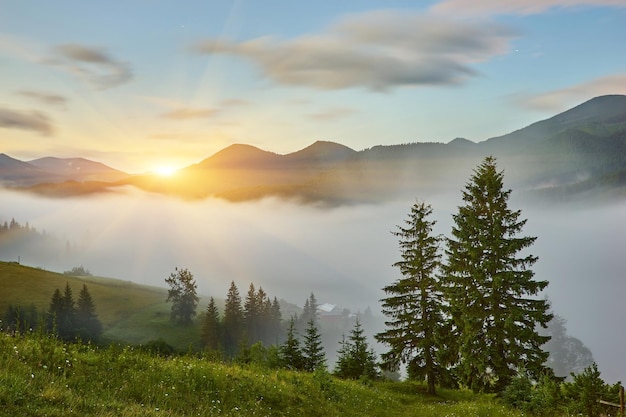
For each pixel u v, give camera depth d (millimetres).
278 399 14570
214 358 17703
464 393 35125
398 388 35562
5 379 8570
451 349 32906
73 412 8242
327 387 18953
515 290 28984
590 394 17172
